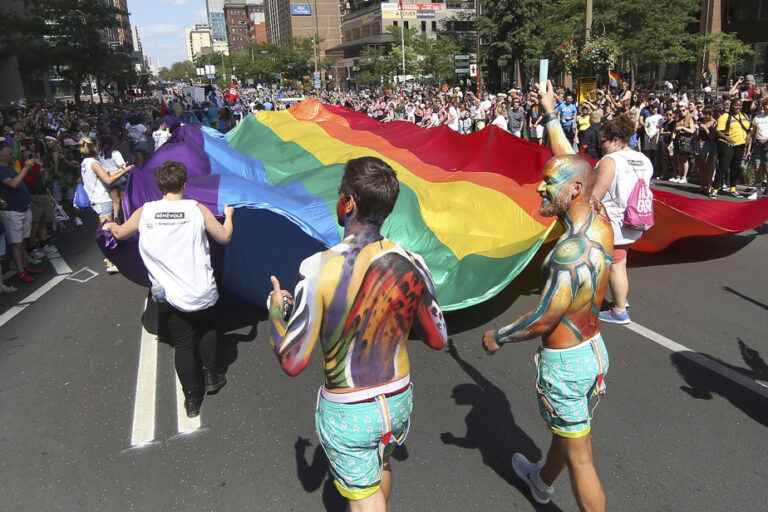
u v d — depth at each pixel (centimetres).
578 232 250
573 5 3222
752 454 352
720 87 3406
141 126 1695
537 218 683
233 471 352
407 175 814
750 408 403
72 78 4312
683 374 452
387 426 219
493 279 555
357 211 217
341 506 319
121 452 376
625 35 2986
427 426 392
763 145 1108
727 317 559
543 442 371
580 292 246
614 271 534
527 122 1780
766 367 462
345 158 858
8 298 696
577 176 253
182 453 372
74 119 2470
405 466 350
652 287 648
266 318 587
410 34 7325
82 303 662
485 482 334
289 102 4225
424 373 467
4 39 3997
